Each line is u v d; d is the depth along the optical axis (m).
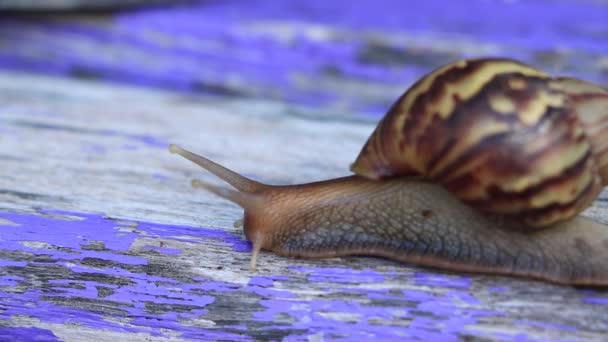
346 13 0.85
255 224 0.38
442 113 0.38
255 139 0.50
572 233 0.37
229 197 0.38
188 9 0.85
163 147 0.48
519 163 0.37
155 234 0.39
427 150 0.38
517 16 0.85
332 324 0.36
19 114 0.51
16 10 0.74
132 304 0.37
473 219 0.38
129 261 0.38
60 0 0.75
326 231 0.38
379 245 0.38
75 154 0.46
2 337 0.37
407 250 0.37
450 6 0.90
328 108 0.65
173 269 0.37
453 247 0.37
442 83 0.38
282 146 0.49
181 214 0.40
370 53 0.72
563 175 0.37
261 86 0.68
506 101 0.37
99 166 0.45
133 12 0.81
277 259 0.38
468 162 0.37
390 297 0.36
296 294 0.36
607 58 0.67
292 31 0.74
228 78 0.69
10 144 0.47
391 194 0.39
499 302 0.36
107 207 0.41
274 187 0.39
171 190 0.43
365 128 0.53
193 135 0.50
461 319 0.36
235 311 0.37
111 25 0.77
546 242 0.37
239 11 0.85
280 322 0.36
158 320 0.37
